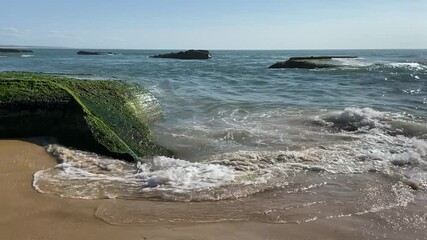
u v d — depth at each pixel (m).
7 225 4.88
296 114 12.14
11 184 6.12
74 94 9.21
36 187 6.04
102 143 7.73
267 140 9.23
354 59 52.88
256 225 5.03
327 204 5.69
